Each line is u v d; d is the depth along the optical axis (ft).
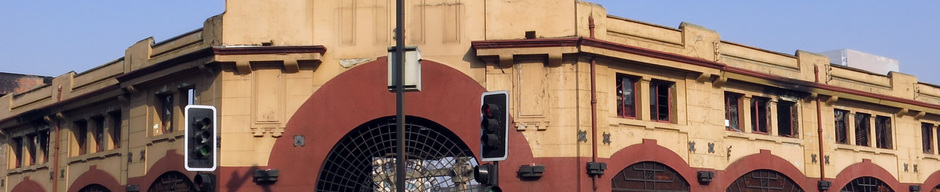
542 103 88.89
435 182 91.35
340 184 92.22
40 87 125.90
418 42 91.04
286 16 92.58
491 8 90.63
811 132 110.01
